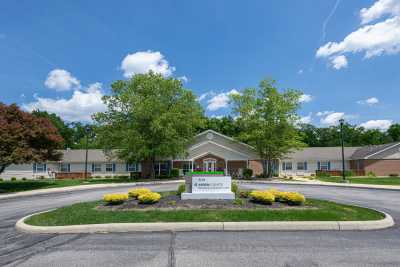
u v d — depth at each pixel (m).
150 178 32.53
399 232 7.35
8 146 20.83
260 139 32.50
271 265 5.09
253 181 28.48
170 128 29.19
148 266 5.08
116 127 31.55
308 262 5.24
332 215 8.30
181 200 10.65
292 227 7.54
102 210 9.20
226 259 5.39
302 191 18.66
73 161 38.62
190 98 33.38
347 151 42.41
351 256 5.55
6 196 18.19
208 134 37.34
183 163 35.78
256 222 7.63
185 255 5.61
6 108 22.92
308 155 41.25
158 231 7.43
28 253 5.84
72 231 7.44
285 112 31.92
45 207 12.84
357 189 20.31
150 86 32.28
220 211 8.74
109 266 5.10
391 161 37.47
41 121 24.20
